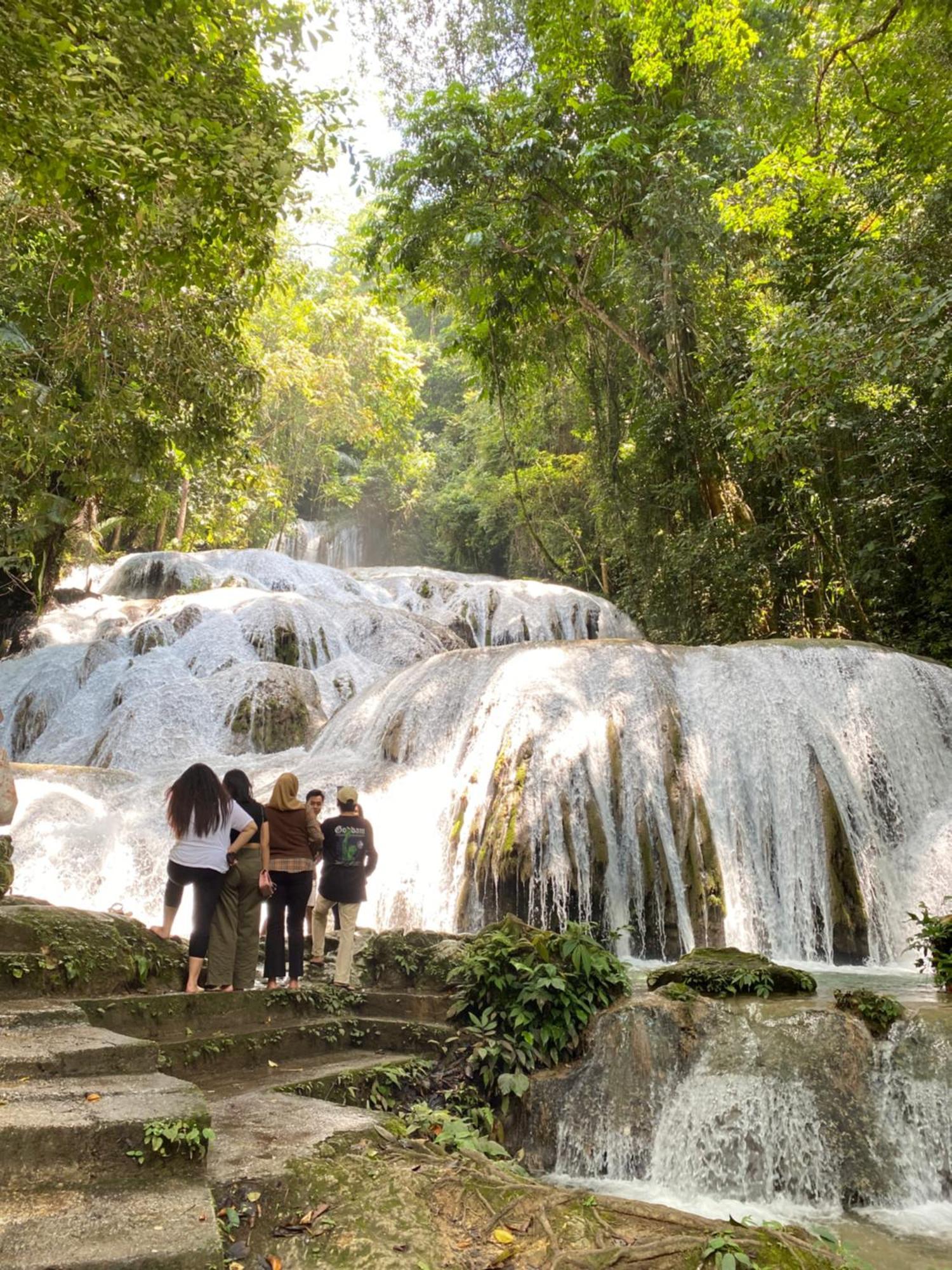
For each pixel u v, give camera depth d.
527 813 11.60
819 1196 5.93
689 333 19.75
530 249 19.00
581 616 24.69
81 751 17.06
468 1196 4.00
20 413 12.77
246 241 8.20
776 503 18.81
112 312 12.78
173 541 30.84
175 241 8.48
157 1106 3.91
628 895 11.43
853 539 17.64
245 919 6.86
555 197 19.31
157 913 12.03
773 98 15.91
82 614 22.42
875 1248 5.12
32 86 6.21
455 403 46.91
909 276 11.73
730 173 18.14
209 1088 5.32
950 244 13.77
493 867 11.34
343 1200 3.83
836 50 13.32
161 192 7.92
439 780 13.27
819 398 13.26
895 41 13.05
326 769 14.30
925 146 13.92
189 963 6.36
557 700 12.80
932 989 8.66
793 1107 6.19
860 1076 6.34
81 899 12.08
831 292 15.16
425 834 12.45
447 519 41.06
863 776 12.38
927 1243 5.20
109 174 6.82
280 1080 5.53
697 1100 6.37
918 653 16.58
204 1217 3.33
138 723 16.39
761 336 13.18
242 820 6.81
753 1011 6.81
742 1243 3.69
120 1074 4.43
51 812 12.91
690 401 19.45
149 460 14.50
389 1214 3.76
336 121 7.74
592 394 21.83
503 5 21.25
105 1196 3.44
